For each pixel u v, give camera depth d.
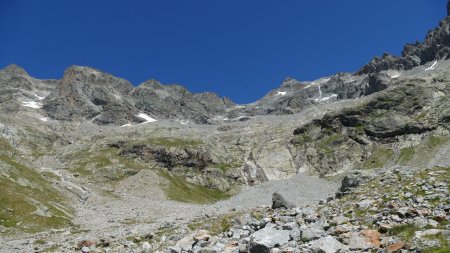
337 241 23.66
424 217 26.36
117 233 57.62
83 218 121.81
